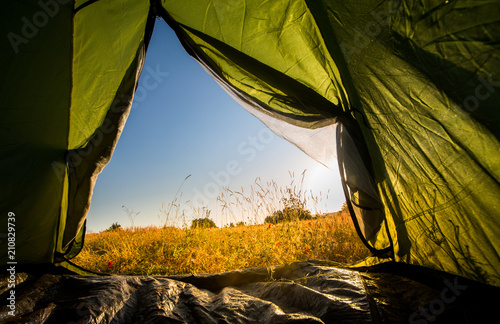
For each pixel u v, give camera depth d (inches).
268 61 87.6
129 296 63.8
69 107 78.3
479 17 43.6
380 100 68.2
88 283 67.6
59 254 87.5
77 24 73.1
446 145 57.1
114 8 77.6
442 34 48.8
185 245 144.5
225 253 130.2
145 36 88.6
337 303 54.1
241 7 81.8
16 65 65.6
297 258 113.0
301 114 95.3
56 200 81.8
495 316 47.1
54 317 50.8
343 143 87.3
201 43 91.5
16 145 70.2
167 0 82.1
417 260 78.6
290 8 79.9
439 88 53.2
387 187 79.4
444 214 64.2
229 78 96.6
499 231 54.1
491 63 44.3
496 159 49.6
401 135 67.0
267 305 56.3
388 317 49.2
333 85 88.6
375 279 71.2
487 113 47.3
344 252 115.0
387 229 87.6
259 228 159.6
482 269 59.1
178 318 55.0
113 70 84.1
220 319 53.0
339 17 66.4
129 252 129.9
